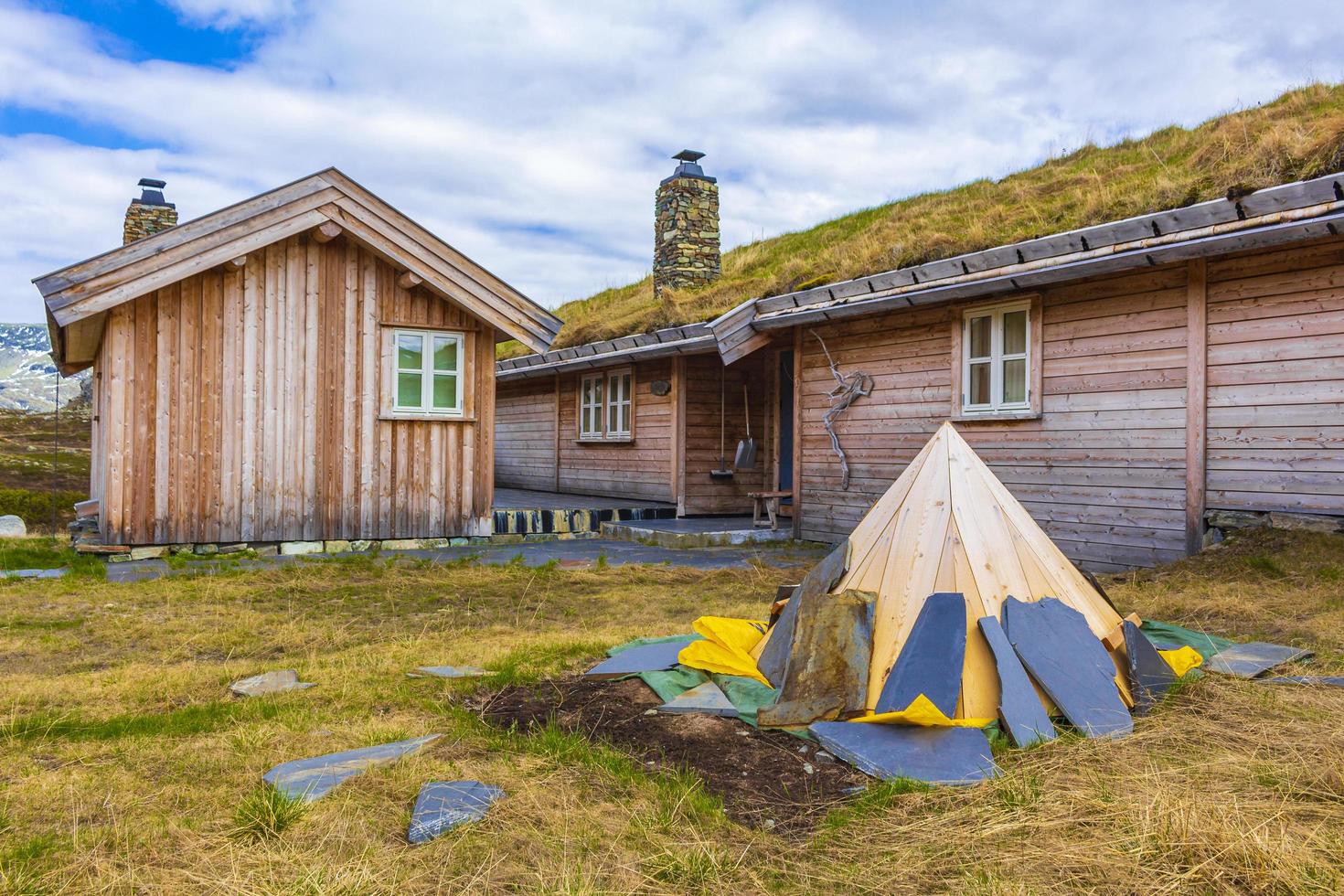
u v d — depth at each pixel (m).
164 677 4.79
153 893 2.45
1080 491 8.90
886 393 11.14
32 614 6.58
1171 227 7.72
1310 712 3.83
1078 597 4.63
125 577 8.38
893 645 4.27
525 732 3.97
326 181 10.51
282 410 10.60
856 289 10.97
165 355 10.01
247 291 10.44
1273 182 7.71
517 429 20.23
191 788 3.17
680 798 3.15
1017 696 3.85
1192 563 7.31
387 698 4.38
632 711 4.27
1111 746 3.57
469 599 7.62
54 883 2.48
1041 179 15.81
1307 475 7.12
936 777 3.34
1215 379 7.74
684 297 16.28
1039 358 9.27
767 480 14.91
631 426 15.68
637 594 7.83
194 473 10.13
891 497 4.99
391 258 10.88
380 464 11.16
